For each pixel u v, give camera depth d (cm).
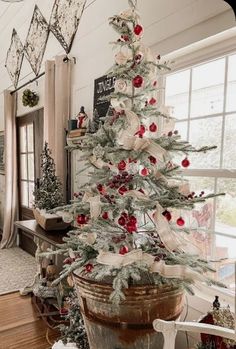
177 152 141
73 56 281
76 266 137
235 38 155
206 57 171
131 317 132
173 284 131
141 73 135
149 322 133
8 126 438
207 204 176
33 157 407
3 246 444
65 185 290
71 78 285
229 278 166
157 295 131
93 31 252
